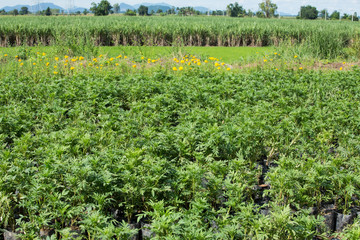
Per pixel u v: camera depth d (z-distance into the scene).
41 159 4.28
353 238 2.93
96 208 3.53
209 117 5.43
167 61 11.55
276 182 3.78
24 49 13.59
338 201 4.10
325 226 3.67
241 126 4.91
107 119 5.70
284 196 4.13
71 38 14.29
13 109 6.04
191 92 7.12
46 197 3.54
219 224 3.15
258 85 8.06
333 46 15.80
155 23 24.39
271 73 9.38
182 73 9.79
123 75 8.91
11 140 5.26
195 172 3.64
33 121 5.69
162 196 3.77
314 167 4.07
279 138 5.40
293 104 7.38
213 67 10.79
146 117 5.96
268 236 3.17
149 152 4.41
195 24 24.36
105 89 7.21
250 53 18.27
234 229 2.98
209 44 24.69
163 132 4.92
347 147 5.14
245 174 4.12
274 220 3.21
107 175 3.52
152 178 3.54
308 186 3.85
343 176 3.89
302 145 4.99
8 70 9.82
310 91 8.27
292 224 3.11
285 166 4.14
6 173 3.72
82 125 5.51
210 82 8.22
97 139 4.84
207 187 3.90
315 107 6.54
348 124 5.84
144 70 10.40
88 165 3.65
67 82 8.05
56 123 5.62
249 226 3.22
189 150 4.66
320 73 9.89
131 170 3.72
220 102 6.38
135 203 3.69
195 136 4.67
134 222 3.73
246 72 11.23
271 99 7.37
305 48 15.16
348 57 15.62
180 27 23.69
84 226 3.12
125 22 24.62
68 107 6.81
